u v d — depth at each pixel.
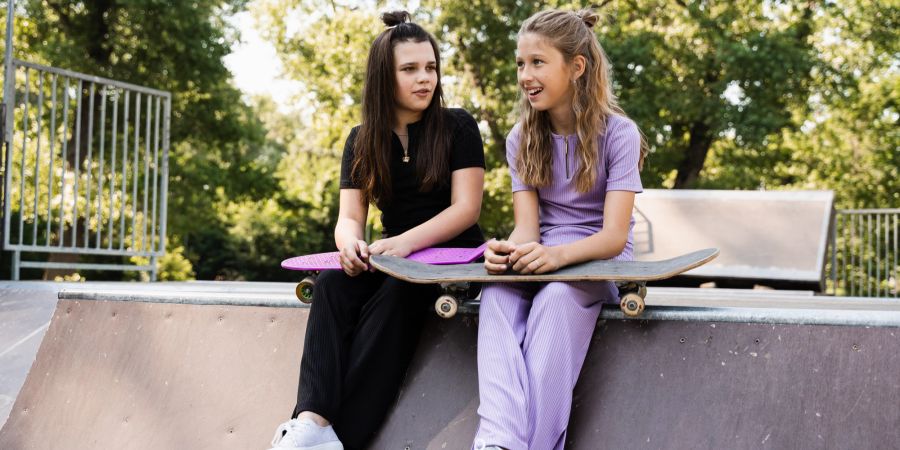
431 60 1.97
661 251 5.81
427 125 2.00
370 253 1.75
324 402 1.64
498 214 12.37
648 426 1.56
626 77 11.54
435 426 1.69
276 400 1.88
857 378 1.48
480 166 2.00
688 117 11.45
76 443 2.06
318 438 1.61
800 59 11.08
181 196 13.26
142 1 11.41
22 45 11.77
